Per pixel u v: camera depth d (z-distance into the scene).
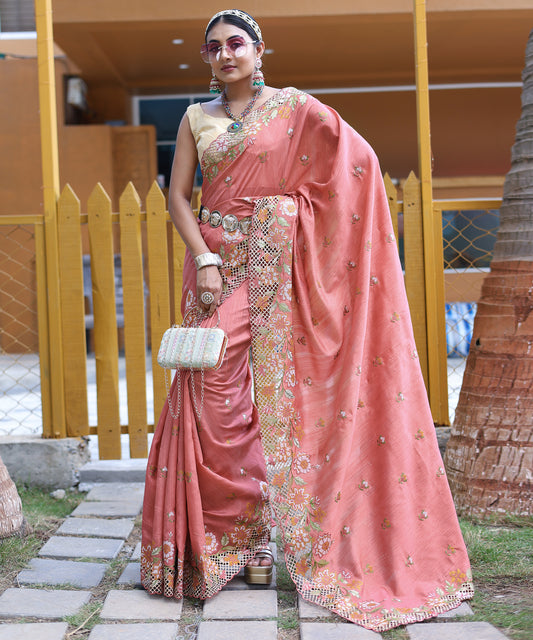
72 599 2.52
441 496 2.64
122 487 3.88
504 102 11.50
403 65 10.83
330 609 2.38
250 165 2.66
